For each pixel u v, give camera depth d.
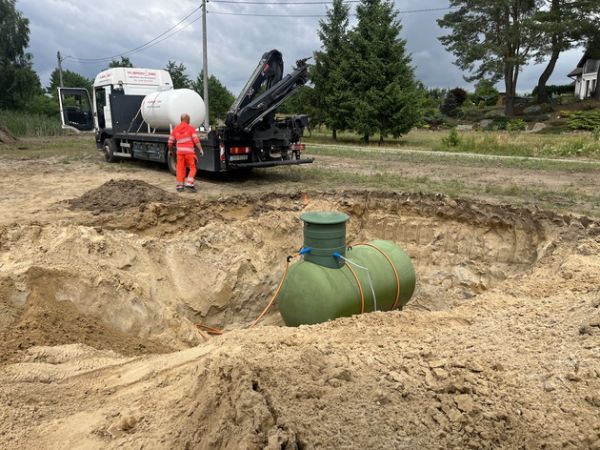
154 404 3.45
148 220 8.10
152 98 13.98
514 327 4.40
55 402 3.59
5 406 3.42
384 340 4.23
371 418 2.91
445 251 9.17
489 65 39.78
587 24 36.47
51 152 18.88
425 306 8.84
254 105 11.05
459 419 2.93
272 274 8.62
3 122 28.94
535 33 37.66
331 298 6.01
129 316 5.87
